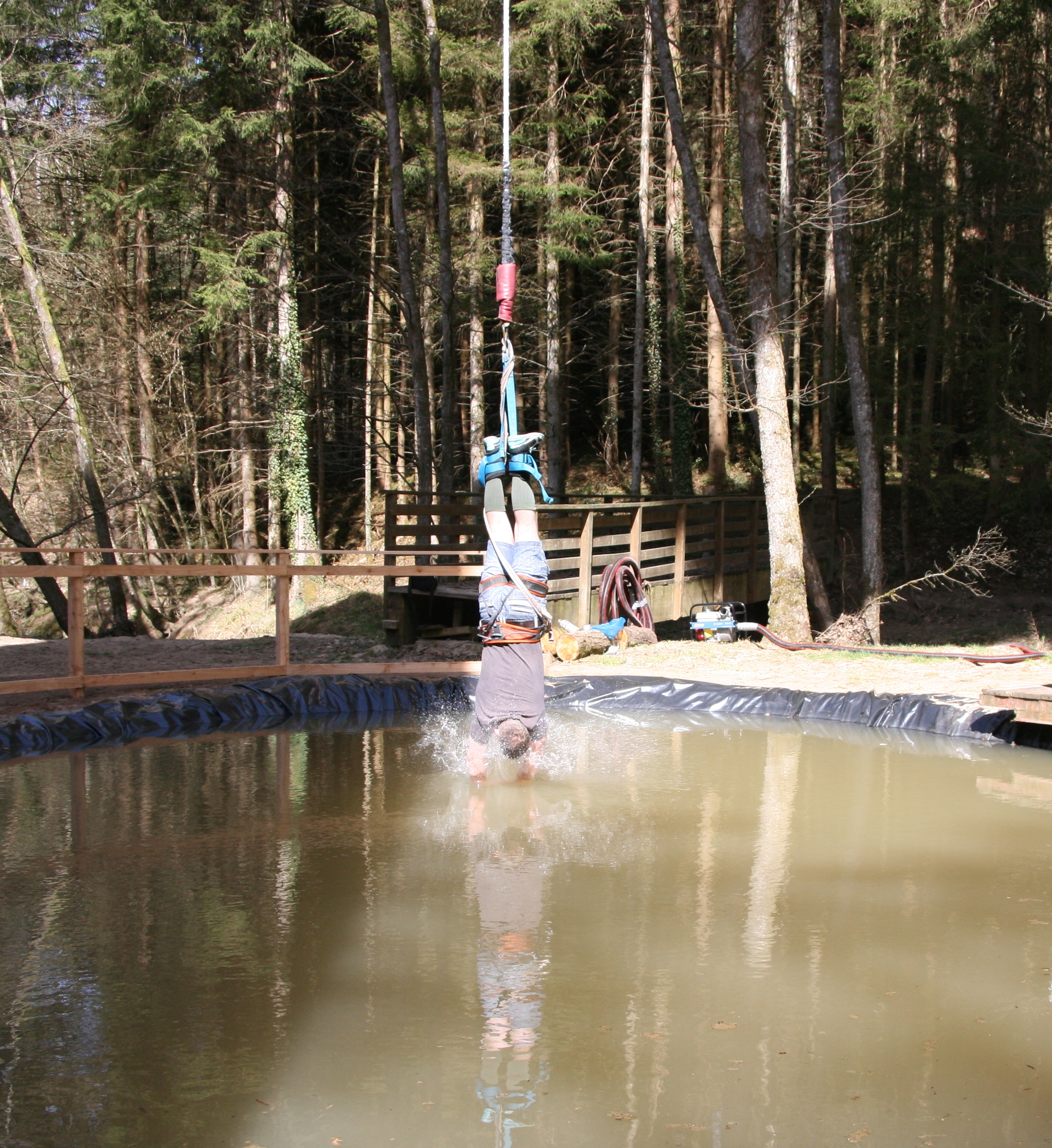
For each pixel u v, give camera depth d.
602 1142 2.64
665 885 4.64
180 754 7.47
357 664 9.64
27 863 4.95
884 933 4.09
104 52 17.95
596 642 11.20
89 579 26.03
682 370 21.80
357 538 27.41
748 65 11.25
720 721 8.88
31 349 21.78
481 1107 2.84
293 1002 3.47
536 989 3.57
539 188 19.77
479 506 12.66
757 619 17.41
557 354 22.03
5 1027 3.31
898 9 16.86
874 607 12.73
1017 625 16.81
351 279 20.64
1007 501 19.09
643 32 20.95
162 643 12.62
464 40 19.56
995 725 8.00
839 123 12.76
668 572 13.59
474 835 5.43
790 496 11.86
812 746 7.81
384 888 4.60
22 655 11.27
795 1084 2.96
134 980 3.64
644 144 20.91
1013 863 4.97
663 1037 3.24
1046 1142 2.68
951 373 21.06
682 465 21.89
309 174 24.09
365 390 23.97
